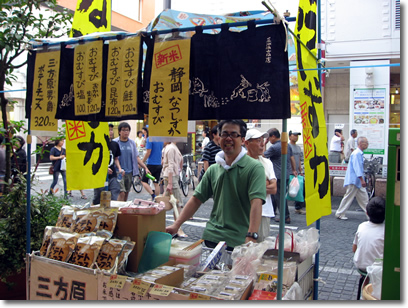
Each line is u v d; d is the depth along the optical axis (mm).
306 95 2635
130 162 6820
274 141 7531
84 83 3119
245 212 3162
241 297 2232
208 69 2596
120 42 2922
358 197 8125
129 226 2828
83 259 2637
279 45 2328
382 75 11062
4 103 4289
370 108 11070
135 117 2854
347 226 7426
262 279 2367
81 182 3855
